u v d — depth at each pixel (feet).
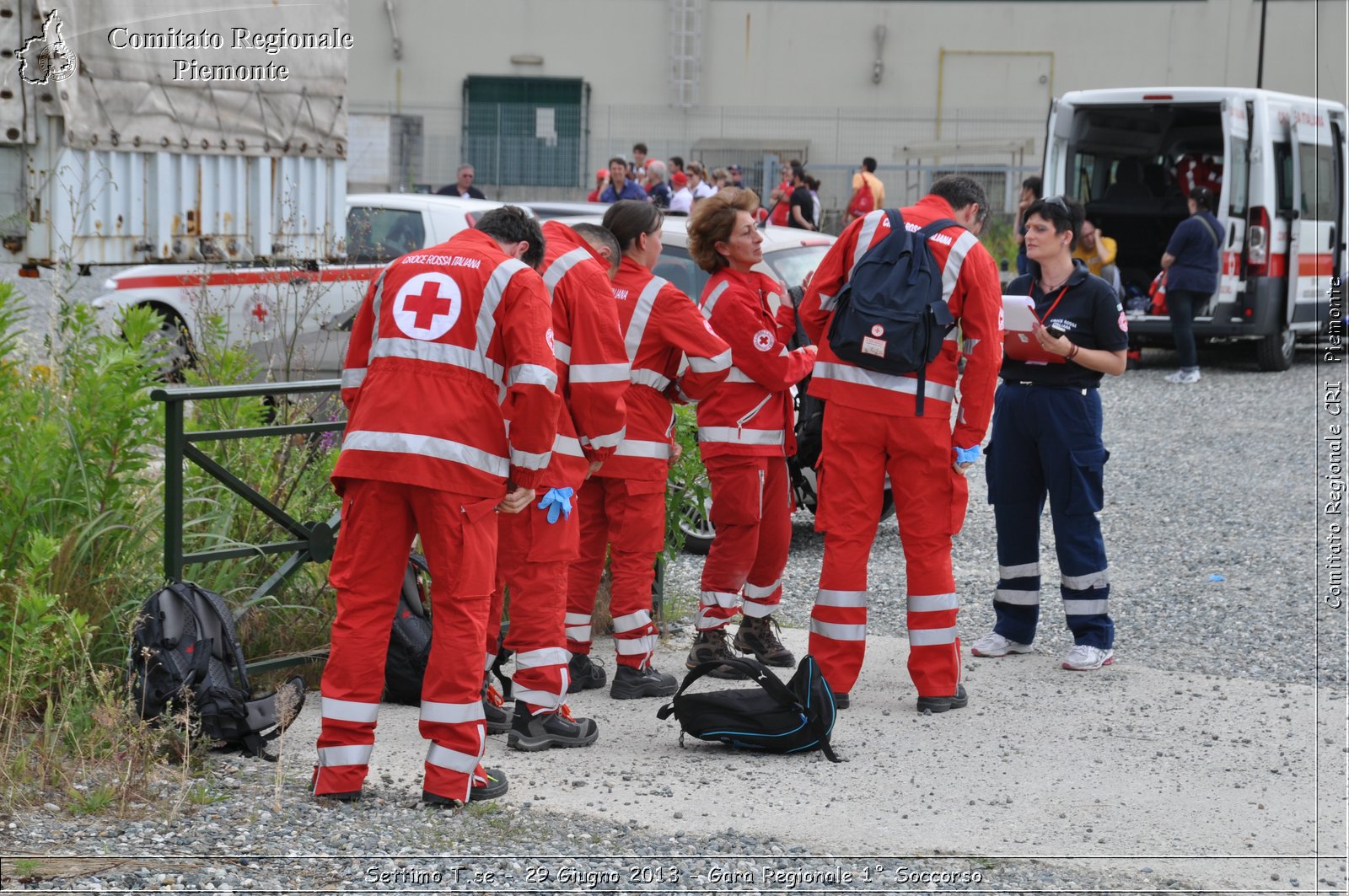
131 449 22.58
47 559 19.49
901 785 19.49
